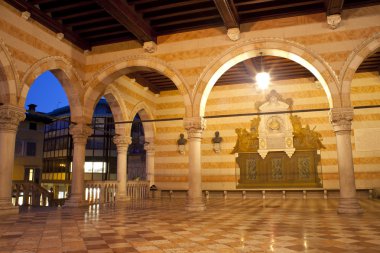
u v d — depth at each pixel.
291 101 16.97
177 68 12.02
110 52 12.98
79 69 12.85
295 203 13.70
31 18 10.70
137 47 12.66
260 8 10.71
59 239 5.92
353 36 10.45
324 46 10.63
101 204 13.66
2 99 9.82
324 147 16.28
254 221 8.28
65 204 12.38
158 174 18.78
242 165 17.34
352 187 9.97
